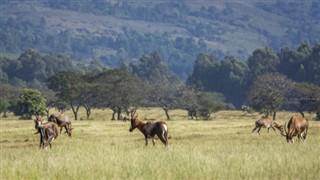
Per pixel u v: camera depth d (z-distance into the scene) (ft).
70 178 195.11
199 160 234.17
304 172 191.83
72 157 265.75
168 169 210.38
